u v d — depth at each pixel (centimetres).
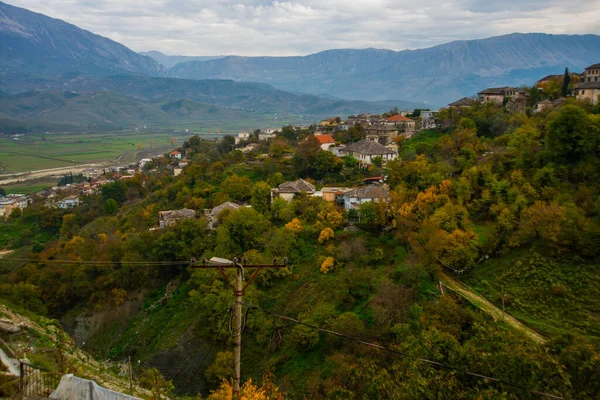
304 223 9612
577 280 6116
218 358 6638
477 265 7069
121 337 8238
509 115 12838
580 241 6425
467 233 7319
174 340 7525
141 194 18438
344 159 13112
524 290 6269
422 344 4381
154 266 9194
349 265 7881
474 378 3838
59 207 18200
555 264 6462
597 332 5353
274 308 7606
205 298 7588
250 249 8850
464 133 11656
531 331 5544
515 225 7350
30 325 5641
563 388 3462
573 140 8056
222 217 10438
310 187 11225
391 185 10206
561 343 4116
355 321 6241
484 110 13838
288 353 6619
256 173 14125
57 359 4709
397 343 5662
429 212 8225
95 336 8319
